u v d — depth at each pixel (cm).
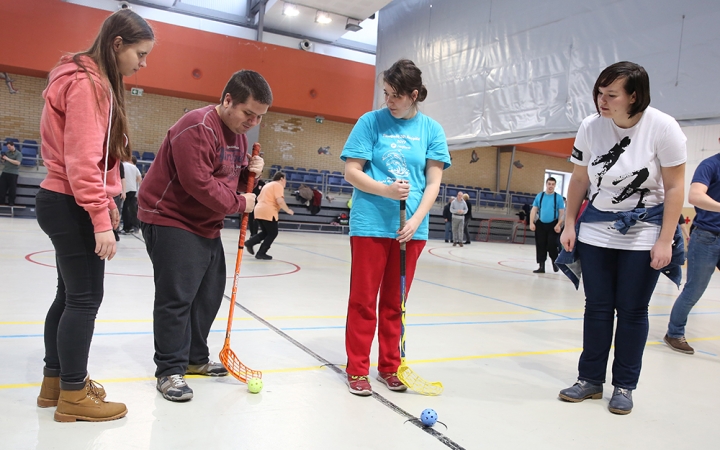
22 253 651
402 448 190
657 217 249
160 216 225
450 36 919
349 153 253
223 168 236
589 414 241
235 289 255
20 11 1241
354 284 251
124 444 178
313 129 1750
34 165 1352
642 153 245
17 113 1373
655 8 621
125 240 915
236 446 182
